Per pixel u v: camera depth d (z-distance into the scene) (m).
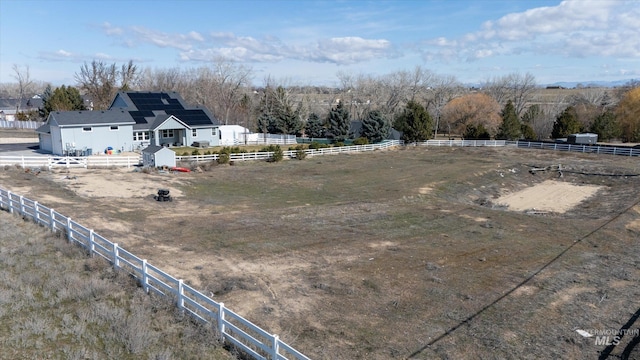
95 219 21.31
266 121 73.56
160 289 13.58
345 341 11.61
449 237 21.61
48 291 13.19
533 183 42.25
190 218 23.34
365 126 64.62
